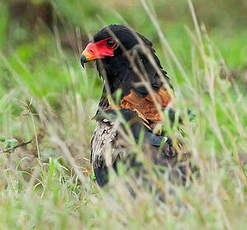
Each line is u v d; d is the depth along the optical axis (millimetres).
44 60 17484
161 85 9898
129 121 9297
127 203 8031
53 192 8930
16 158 10758
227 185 9094
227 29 22422
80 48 14609
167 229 7672
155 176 8305
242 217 8055
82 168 10695
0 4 21344
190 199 8047
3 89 14617
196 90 9953
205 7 22531
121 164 8633
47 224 8234
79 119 12500
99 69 10500
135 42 9984
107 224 7875
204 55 10000
